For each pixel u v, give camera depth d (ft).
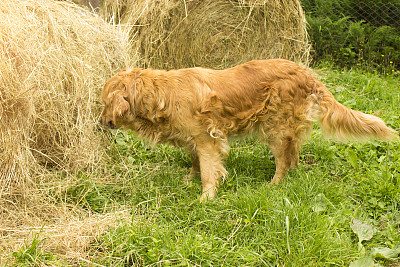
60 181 12.12
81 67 13.32
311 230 9.64
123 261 8.81
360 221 10.16
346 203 11.20
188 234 9.42
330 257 9.07
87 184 12.12
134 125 12.07
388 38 25.31
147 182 12.71
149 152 14.67
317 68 24.59
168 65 19.03
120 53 15.38
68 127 13.01
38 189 11.56
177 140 12.14
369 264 8.63
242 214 10.37
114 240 9.38
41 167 12.65
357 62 25.27
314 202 10.96
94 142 13.78
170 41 18.66
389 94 19.33
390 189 11.37
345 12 27.02
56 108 12.73
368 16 26.78
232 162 13.67
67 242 9.43
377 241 9.90
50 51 12.35
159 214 10.68
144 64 18.71
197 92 11.39
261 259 8.83
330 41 25.93
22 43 11.52
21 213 10.74
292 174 12.50
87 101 13.55
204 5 18.62
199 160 12.01
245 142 14.89
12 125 11.19
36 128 12.50
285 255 9.05
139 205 11.35
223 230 9.93
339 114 11.92
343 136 12.21
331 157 13.73
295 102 11.89
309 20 25.96
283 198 10.82
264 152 14.49
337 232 9.73
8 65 10.87
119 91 11.46
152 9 17.71
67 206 11.27
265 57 19.13
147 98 11.41
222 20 19.06
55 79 12.55
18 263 8.60
